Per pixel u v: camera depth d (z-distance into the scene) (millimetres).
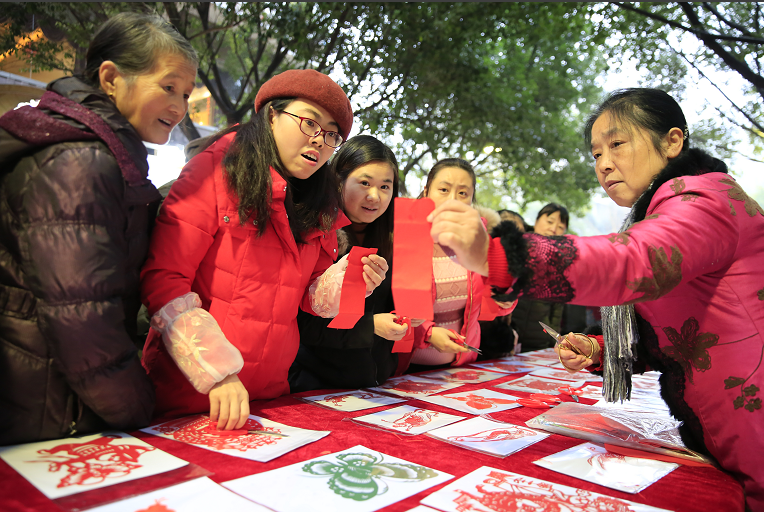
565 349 1529
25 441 1031
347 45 7164
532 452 1104
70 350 992
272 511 749
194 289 1403
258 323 1421
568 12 6988
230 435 1138
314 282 1727
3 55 5715
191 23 7289
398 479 908
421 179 10266
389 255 2123
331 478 896
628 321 1230
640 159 1201
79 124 1053
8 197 1014
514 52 9336
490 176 12836
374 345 1992
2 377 1014
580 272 849
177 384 1351
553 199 11789
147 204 1201
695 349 1077
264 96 1506
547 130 9820
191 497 787
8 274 1024
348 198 2012
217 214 1357
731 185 1052
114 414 1087
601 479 956
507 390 1871
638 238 911
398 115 8008
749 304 1013
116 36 1147
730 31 5750
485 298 923
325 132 1472
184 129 6609
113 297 1070
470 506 800
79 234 999
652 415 1470
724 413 1028
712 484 958
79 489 799
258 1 6113
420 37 7012
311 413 1405
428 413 1449
